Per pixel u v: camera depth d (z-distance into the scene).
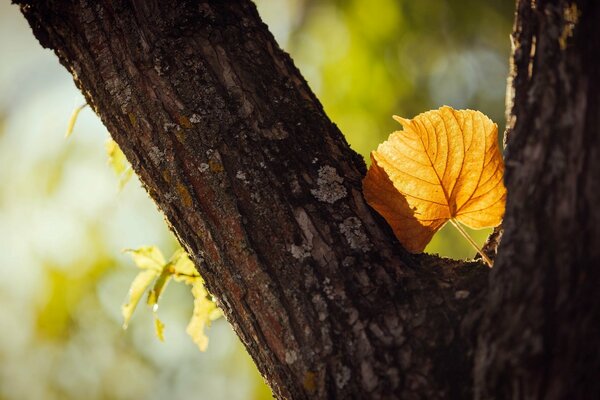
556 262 0.70
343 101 1.63
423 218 0.77
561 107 0.71
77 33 0.80
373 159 0.77
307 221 0.76
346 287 0.75
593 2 0.71
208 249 0.77
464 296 0.73
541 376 0.70
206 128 0.77
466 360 0.72
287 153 0.77
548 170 0.70
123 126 0.79
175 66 0.78
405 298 0.74
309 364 0.74
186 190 0.77
